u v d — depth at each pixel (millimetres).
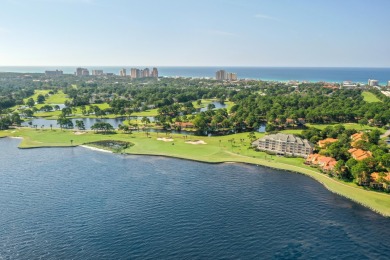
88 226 151500
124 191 192750
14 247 134375
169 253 131000
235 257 129250
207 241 139875
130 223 154500
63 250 132500
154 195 187125
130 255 129375
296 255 131125
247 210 169000
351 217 163000
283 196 187500
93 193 189500
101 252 131250
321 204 177250
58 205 173375
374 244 139750
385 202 177625
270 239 142375
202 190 195250
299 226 153625
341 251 134500
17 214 163125
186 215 162875
